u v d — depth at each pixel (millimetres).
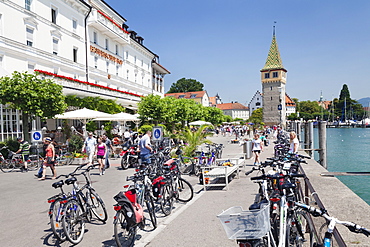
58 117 18891
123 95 34156
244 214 3320
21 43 22453
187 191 8500
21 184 11703
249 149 18484
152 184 7102
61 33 27781
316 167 8156
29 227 6691
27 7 23828
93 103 25156
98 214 6902
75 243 5707
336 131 94438
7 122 20438
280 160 6898
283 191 4328
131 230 5406
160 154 12086
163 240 5691
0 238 6059
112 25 37031
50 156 12867
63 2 28188
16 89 15555
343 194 4754
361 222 3525
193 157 13844
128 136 23969
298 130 28469
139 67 47625
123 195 5484
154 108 28422
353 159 29391
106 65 36875
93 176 13391
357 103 139875
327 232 3029
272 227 4012
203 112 53688
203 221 6699
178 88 115062
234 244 5352
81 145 19516
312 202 5066
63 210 5633
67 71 28672
